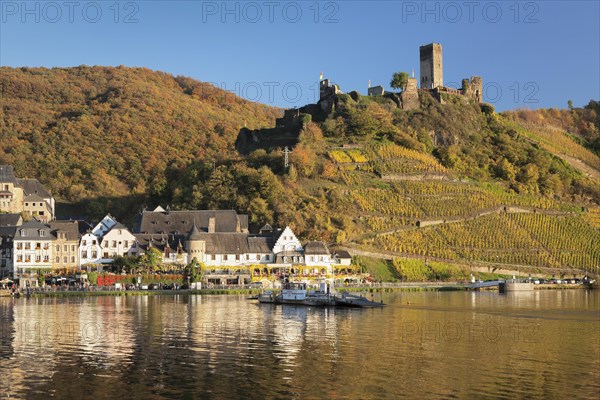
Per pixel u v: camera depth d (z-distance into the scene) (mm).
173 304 149625
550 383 74812
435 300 165250
